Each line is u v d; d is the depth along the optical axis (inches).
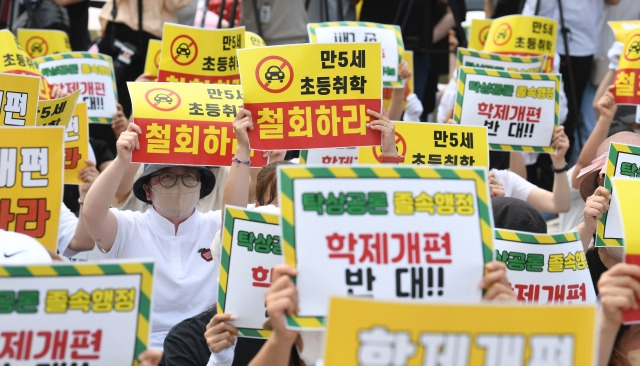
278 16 621.9
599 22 634.2
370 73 346.9
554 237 307.0
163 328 358.9
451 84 576.7
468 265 217.3
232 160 350.6
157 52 538.3
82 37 668.1
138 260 211.0
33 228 306.2
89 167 410.6
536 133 445.1
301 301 213.3
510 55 554.3
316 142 346.9
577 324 189.6
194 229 366.3
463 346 187.3
